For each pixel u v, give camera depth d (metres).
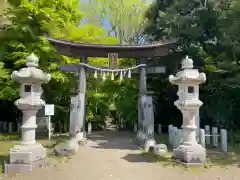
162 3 16.16
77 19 16.95
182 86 7.46
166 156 8.27
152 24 16.66
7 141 11.35
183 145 7.34
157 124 16.45
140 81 11.49
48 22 13.30
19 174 6.18
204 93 12.93
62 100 16.09
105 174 6.31
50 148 9.73
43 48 13.03
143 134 10.59
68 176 6.09
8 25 11.70
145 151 9.34
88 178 5.97
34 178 5.88
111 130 19.22
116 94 18.16
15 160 6.40
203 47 12.52
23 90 6.88
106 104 18.06
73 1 16.39
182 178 5.95
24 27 12.05
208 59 11.55
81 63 11.45
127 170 6.69
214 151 9.12
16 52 12.89
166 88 15.40
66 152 8.54
